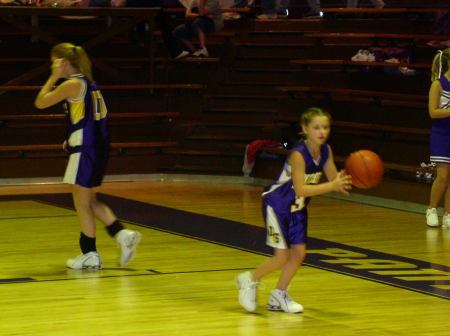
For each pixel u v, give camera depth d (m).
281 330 8.38
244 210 16.12
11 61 20.41
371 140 18.16
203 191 18.64
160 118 20.84
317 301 9.55
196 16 21.27
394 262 11.73
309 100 19.84
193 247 12.59
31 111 19.86
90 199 11.02
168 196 17.81
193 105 21.22
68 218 14.98
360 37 20.17
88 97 10.70
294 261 8.92
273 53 21.94
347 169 8.42
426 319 8.85
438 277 10.82
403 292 10.01
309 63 20.00
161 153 20.67
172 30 21.62
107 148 10.95
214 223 14.68
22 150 19.45
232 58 21.98
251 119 20.92
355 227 14.56
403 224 14.93
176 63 21.75
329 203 17.27
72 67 10.70
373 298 9.71
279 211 8.77
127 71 21.22
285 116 20.33
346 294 9.88
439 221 15.40
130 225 14.40
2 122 19.39
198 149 20.75
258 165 19.92
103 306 9.23
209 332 8.27
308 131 8.57
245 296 8.98
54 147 19.45
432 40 19.59
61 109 20.11
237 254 12.12
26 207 16.14
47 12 19.64
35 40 21.25
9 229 13.91
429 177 16.19
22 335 8.12
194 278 10.62
